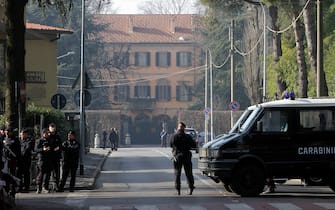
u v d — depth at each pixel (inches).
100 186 2032.5
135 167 2913.4
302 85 3277.6
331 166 1660.9
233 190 1680.6
